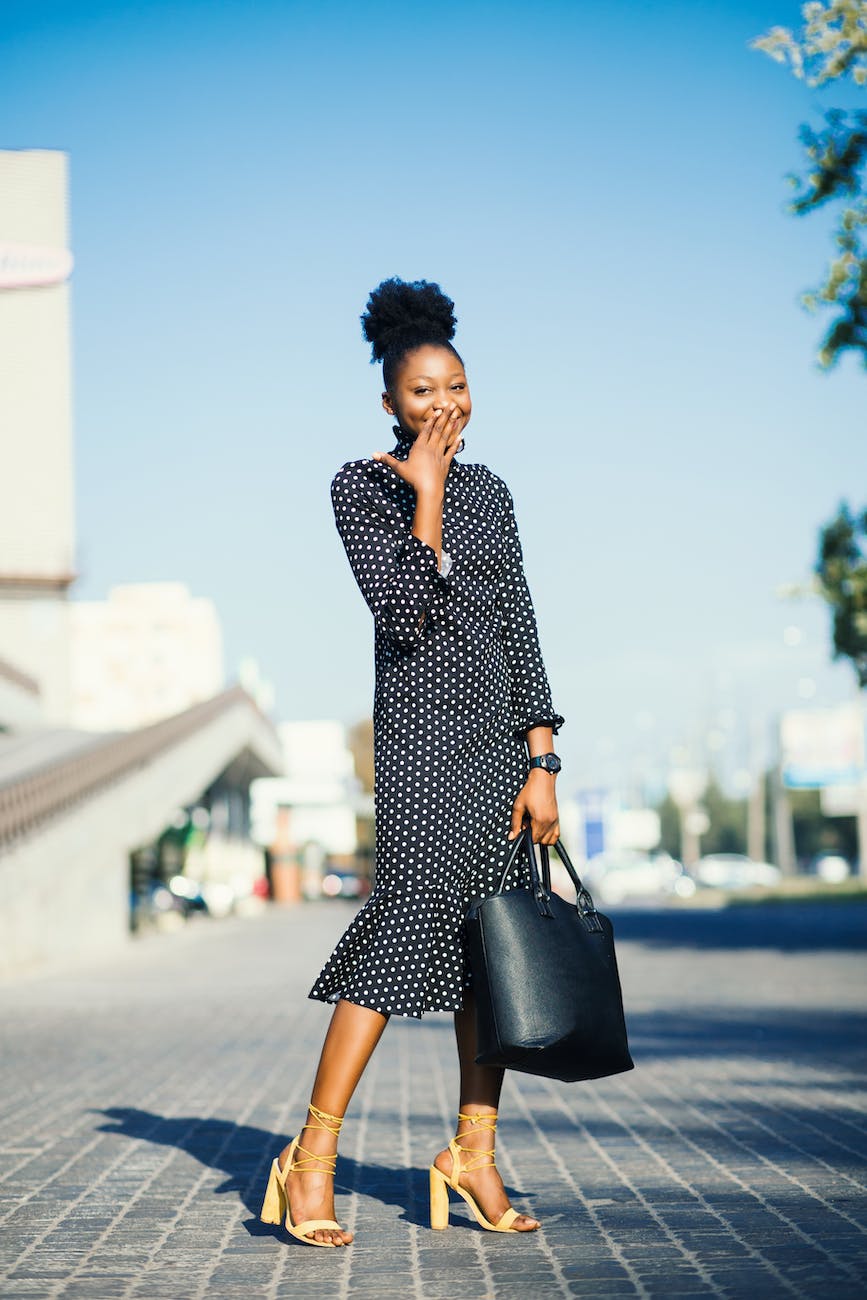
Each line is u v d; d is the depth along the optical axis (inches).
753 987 611.2
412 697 165.3
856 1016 475.5
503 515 175.0
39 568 1449.3
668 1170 214.7
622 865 2800.2
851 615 811.4
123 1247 172.4
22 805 893.8
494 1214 173.8
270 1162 230.5
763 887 2682.1
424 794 163.5
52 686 1851.6
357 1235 174.7
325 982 167.6
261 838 2628.0
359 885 2741.1
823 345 663.8
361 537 169.0
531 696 172.1
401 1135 256.5
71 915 988.6
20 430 1339.8
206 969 810.2
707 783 5103.3
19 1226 185.2
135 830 1156.5
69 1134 261.4
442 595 164.6
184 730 1360.7
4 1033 466.6
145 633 4195.4
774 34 576.1
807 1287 145.2
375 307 174.9
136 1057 391.2
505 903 160.1
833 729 3198.8
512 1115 275.7
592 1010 159.2
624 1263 157.4
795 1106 280.2
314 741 3041.3
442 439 166.9
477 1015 159.9
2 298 1267.2
